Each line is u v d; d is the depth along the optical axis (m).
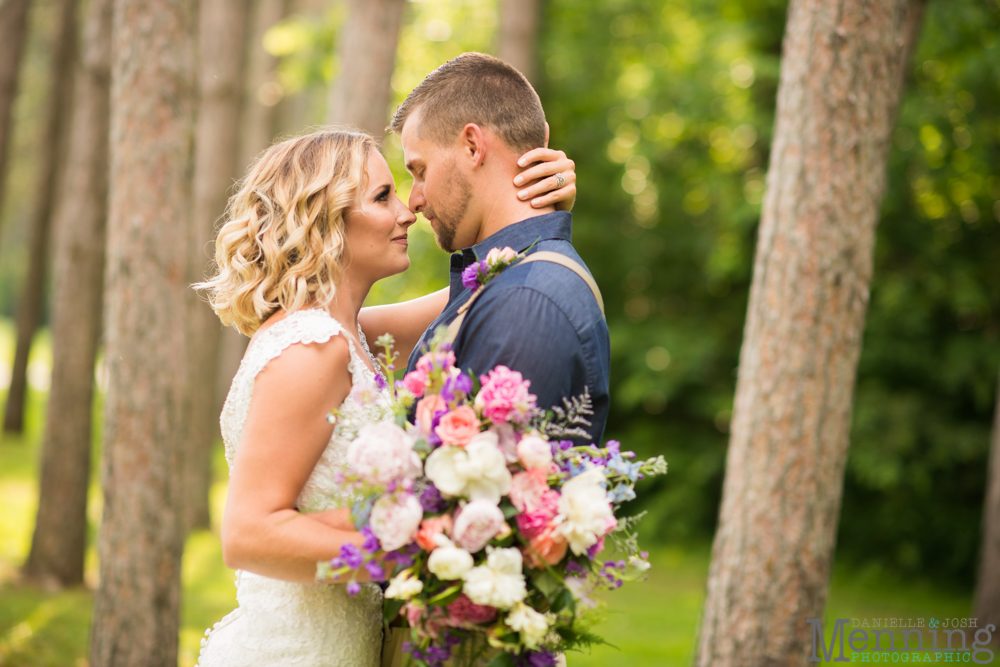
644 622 5.69
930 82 7.39
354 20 4.68
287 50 8.06
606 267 9.66
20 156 16.30
